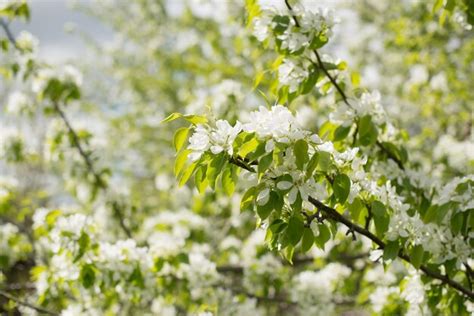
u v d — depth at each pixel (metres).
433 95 7.82
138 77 15.50
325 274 5.49
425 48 8.25
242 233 7.17
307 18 3.24
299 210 2.19
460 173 5.84
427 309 3.65
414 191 3.68
